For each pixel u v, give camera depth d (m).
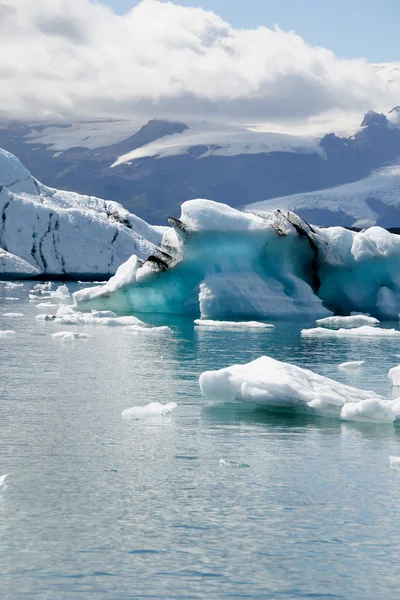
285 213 46.47
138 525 10.48
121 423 16.31
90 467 13.04
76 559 9.39
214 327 39.03
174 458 13.70
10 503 11.18
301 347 31.56
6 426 15.88
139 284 45.84
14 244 88.50
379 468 13.32
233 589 8.78
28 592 8.56
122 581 8.88
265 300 43.72
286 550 9.80
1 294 64.81
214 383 18.23
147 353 28.34
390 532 10.43
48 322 39.66
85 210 96.44
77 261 90.12
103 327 37.81
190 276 45.50
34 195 95.31
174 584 8.85
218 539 10.09
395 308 46.75
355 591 8.81
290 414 17.48
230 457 13.84
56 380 21.77
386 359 28.42
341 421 16.88
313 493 11.94
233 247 44.41
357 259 47.28
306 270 47.72
